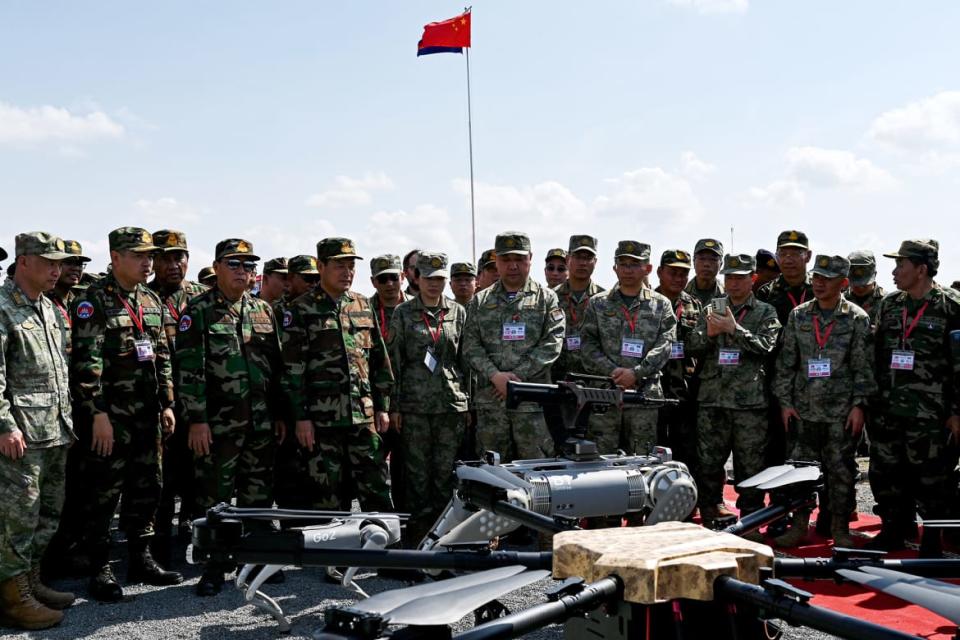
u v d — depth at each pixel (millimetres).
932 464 6531
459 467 4340
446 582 2281
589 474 4371
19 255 5039
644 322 7125
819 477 3633
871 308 8305
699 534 2709
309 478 6379
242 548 2701
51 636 4828
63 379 5227
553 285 9328
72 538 6312
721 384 7195
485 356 6684
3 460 4828
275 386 6457
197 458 5945
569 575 2580
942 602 2207
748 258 7309
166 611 5320
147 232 5914
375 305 7961
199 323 5910
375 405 6609
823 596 5367
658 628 2404
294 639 4785
